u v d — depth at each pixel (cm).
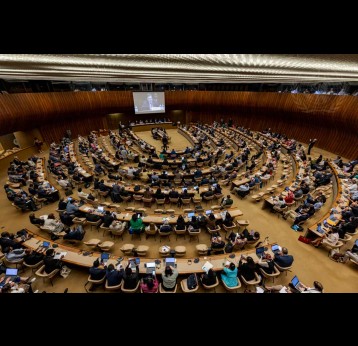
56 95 2184
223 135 2514
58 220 1028
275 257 740
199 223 951
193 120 3394
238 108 2891
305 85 2206
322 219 971
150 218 978
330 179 1350
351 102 1778
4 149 1922
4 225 1069
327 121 2030
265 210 1193
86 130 2720
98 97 2648
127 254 867
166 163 1692
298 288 659
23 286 660
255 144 2178
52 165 1541
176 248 814
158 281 716
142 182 1505
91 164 1694
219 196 1229
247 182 1363
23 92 1973
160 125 3191
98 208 1020
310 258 856
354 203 1021
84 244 925
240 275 688
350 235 903
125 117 3108
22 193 1195
